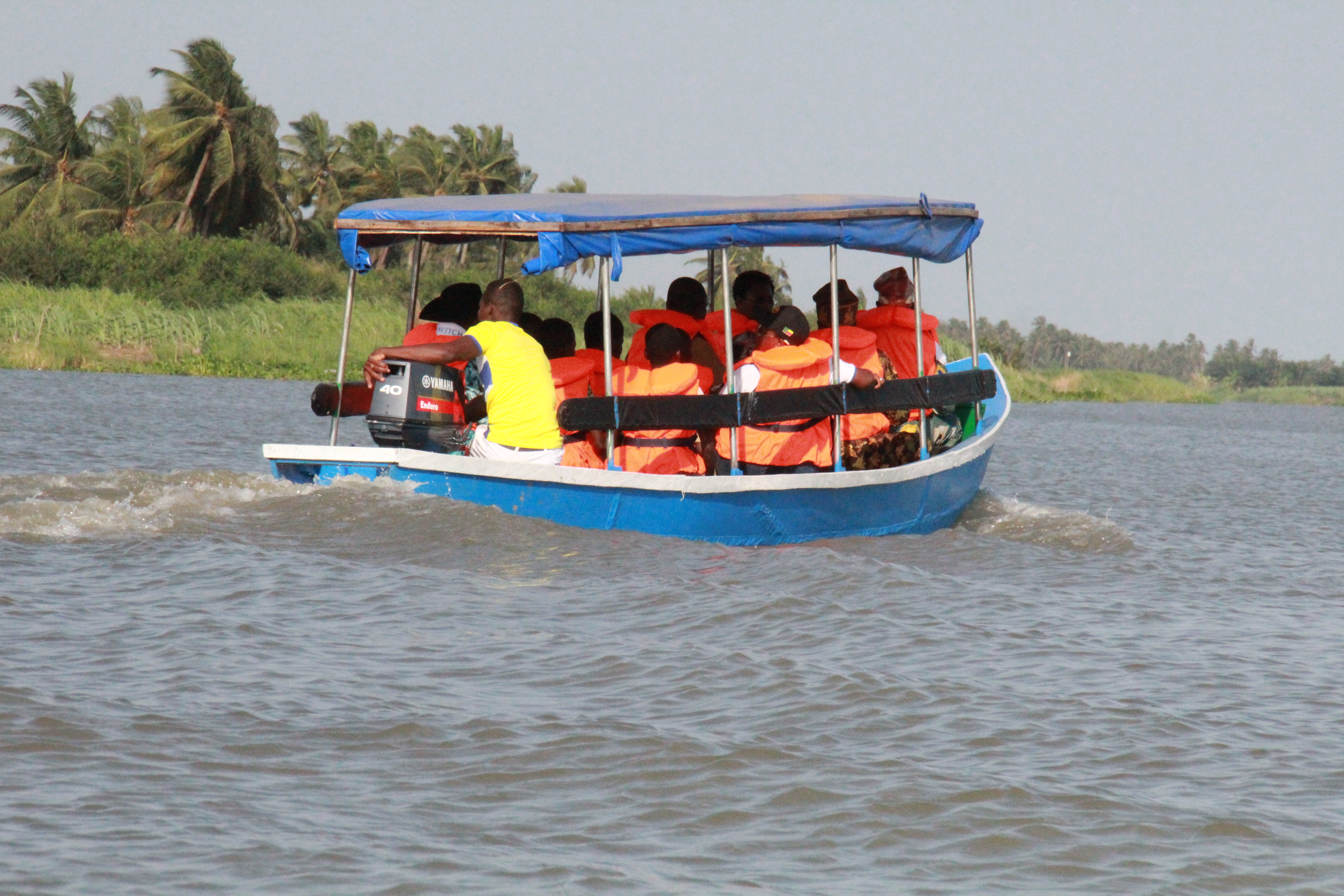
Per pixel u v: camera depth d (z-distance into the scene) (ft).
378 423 97.30
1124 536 116.16
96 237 516.73
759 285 114.21
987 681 67.62
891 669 68.69
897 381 105.91
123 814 47.06
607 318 94.53
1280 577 105.09
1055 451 243.40
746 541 98.89
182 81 591.78
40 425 176.14
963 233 113.50
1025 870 46.01
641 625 74.59
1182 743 59.36
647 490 94.27
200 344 402.93
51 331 378.12
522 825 48.01
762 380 98.99
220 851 44.70
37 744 52.54
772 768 53.98
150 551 84.43
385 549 87.71
